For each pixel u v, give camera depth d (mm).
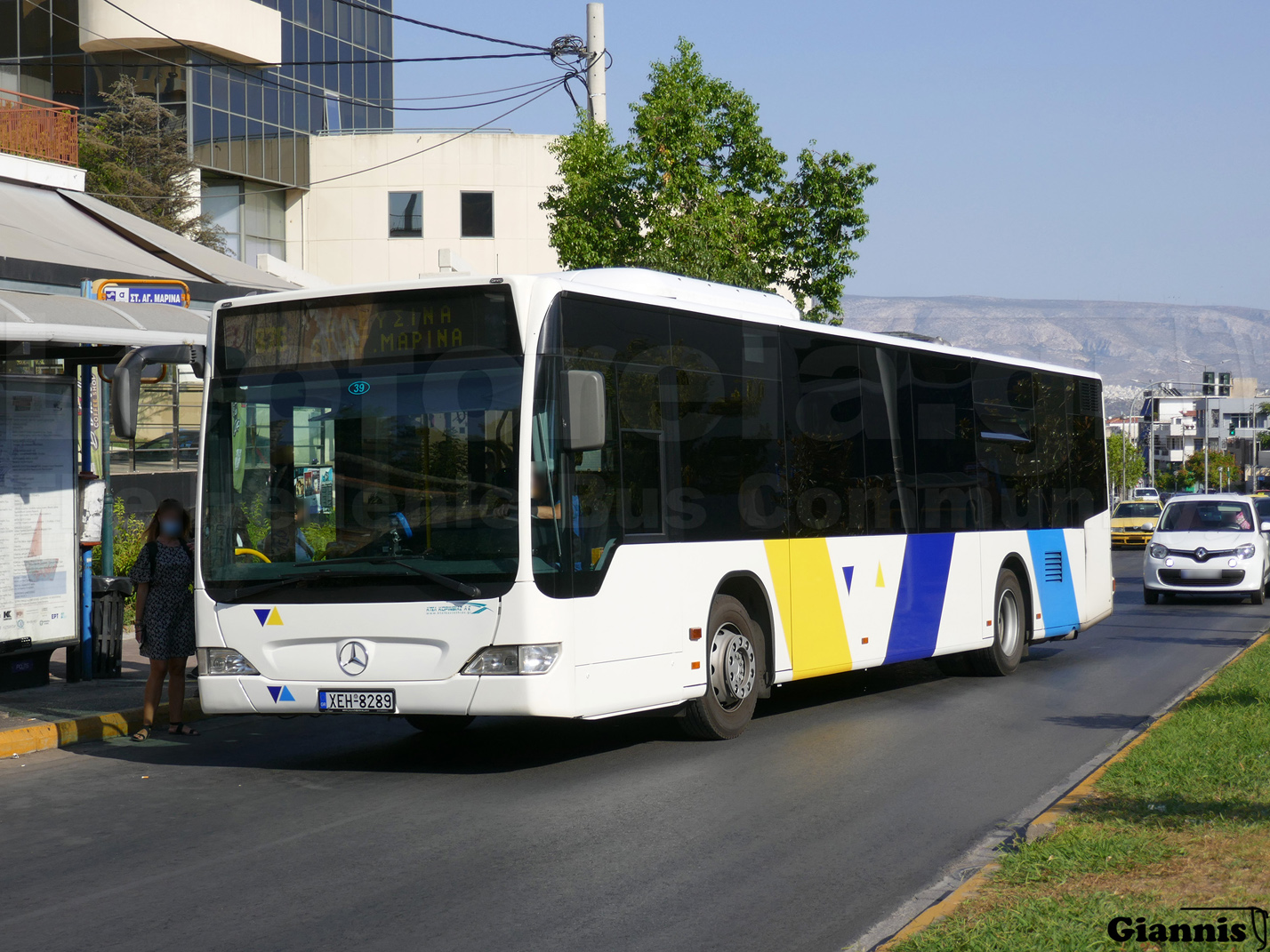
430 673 9266
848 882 6766
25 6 52594
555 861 7188
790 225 25859
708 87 24938
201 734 12078
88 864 7320
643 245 23859
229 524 9938
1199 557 25094
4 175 22406
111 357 14094
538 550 9203
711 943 5785
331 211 59000
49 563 13758
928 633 14188
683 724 11078
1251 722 10516
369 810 8570
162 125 52562
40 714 12219
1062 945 5281
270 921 6168
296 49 58844
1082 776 9461
